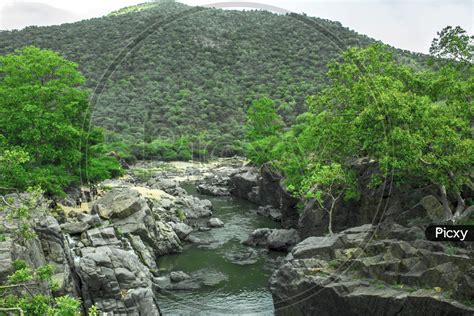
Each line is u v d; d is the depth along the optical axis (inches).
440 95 1222.9
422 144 977.5
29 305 628.7
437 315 782.5
